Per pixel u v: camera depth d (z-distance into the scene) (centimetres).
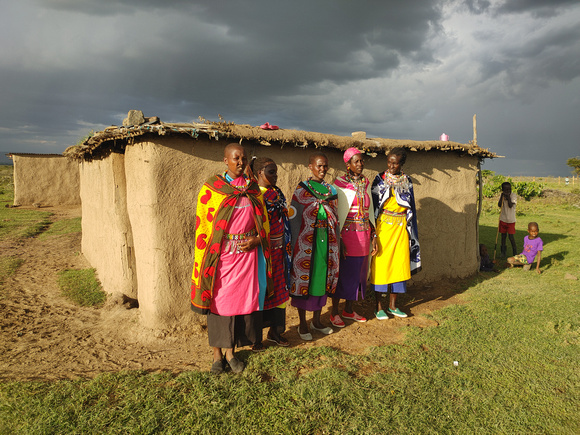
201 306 326
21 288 624
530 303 542
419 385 323
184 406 286
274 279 373
